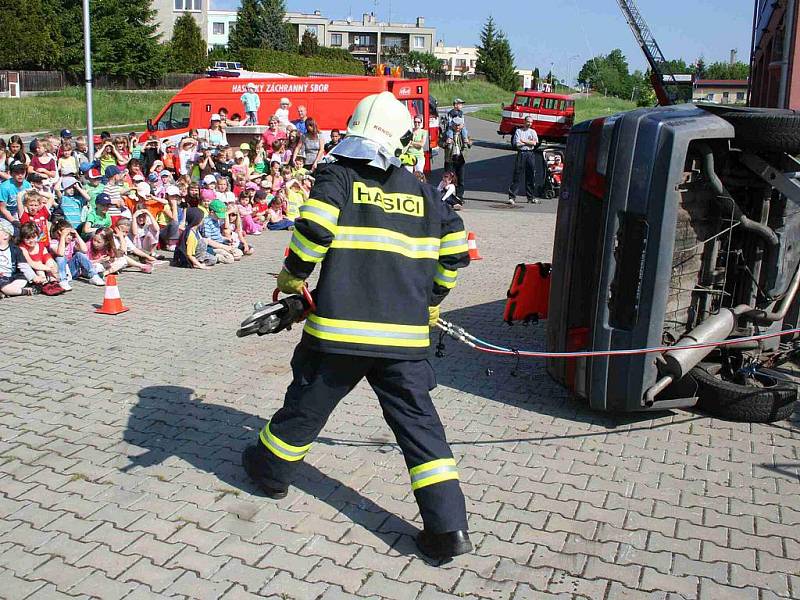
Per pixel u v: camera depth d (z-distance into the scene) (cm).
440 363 679
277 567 373
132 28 5678
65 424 533
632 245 508
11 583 357
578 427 545
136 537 396
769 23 1539
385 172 377
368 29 12569
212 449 498
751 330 570
